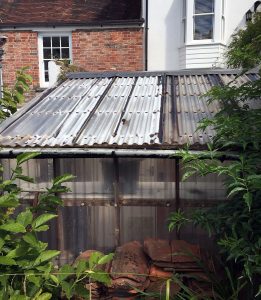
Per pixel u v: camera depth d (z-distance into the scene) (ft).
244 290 10.36
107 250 12.68
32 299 7.81
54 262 12.75
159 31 36.27
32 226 8.44
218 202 12.07
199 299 9.90
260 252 8.14
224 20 35.40
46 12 37.83
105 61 35.81
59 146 11.44
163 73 19.12
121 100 15.57
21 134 12.55
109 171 12.29
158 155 11.11
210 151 9.84
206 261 11.02
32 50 36.14
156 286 10.24
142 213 12.42
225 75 18.54
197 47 35.12
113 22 34.88
